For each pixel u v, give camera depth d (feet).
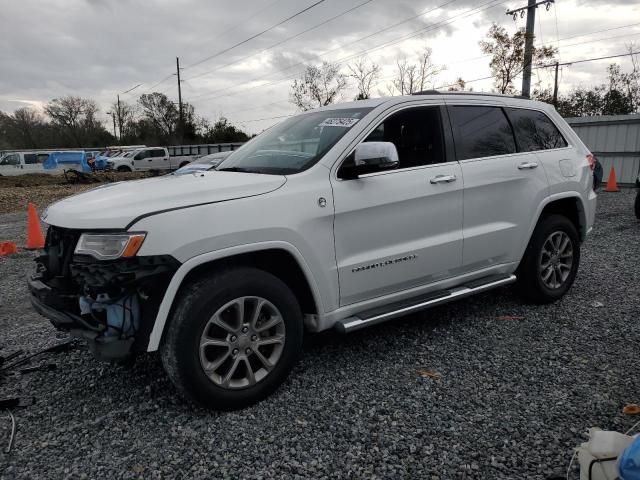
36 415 10.12
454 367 11.75
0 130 270.26
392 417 9.73
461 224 13.08
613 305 15.58
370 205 11.30
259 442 9.02
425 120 12.84
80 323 9.36
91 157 141.08
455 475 8.09
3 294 19.42
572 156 15.99
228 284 9.56
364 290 11.55
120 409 10.26
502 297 16.55
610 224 30.37
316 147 11.67
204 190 9.89
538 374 11.31
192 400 9.61
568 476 7.86
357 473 8.18
